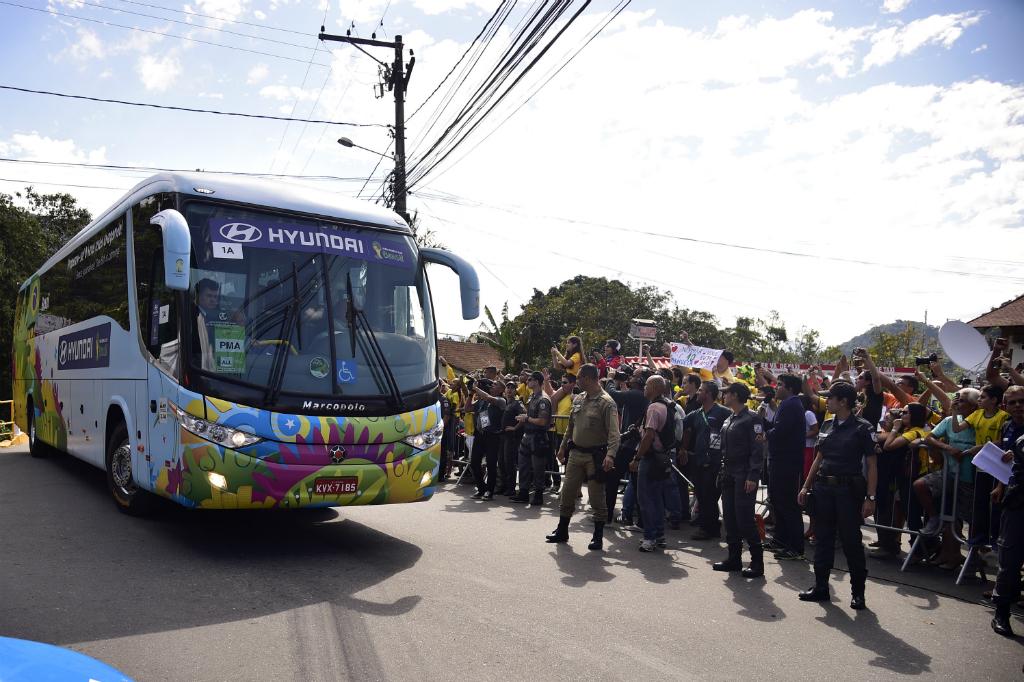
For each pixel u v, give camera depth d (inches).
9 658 100.6
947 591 272.8
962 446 299.7
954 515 293.6
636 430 366.3
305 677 169.8
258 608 216.5
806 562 308.0
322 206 303.1
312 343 276.1
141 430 294.8
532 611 225.3
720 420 351.9
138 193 333.7
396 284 303.6
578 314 1737.2
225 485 254.5
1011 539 225.5
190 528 312.3
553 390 556.7
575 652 193.3
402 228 319.0
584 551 311.6
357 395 277.1
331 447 267.7
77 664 103.7
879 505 331.9
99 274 377.7
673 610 234.8
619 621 220.4
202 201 280.2
